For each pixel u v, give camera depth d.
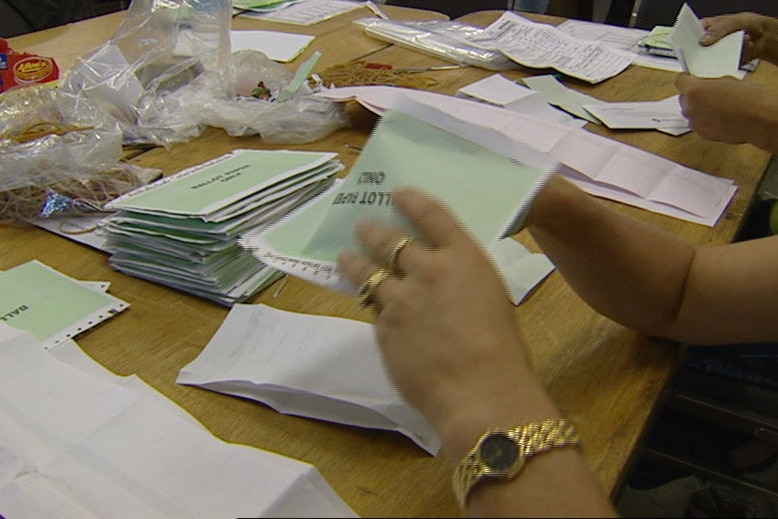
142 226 0.71
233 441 0.53
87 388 0.58
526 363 0.40
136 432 0.54
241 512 0.46
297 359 0.59
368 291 0.43
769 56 1.35
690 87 1.03
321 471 0.50
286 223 0.57
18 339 0.62
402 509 0.46
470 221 0.49
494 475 0.36
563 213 0.58
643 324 0.62
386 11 1.80
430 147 0.54
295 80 1.16
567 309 0.67
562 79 1.36
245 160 0.84
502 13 1.79
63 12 1.85
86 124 0.93
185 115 1.09
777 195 1.34
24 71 1.20
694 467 1.03
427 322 0.40
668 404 1.00
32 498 0.51
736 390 0.98
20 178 0.84
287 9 1.80
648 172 0.96
